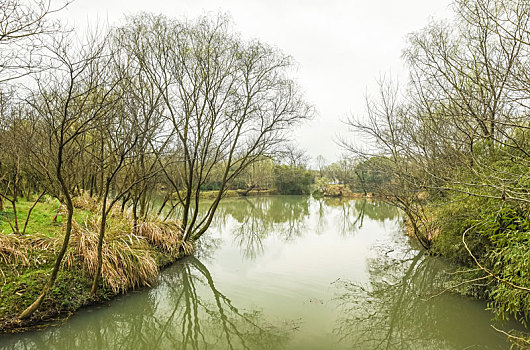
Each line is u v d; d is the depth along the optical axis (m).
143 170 9.11
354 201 43.06
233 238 15.15
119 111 6.25
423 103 6.86
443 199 8.72
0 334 5.32
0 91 6.12
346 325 6.41
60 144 5.01
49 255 7.16
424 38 7.24
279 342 5.76
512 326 6.00
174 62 9.95
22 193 13.97
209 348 5.71
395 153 9.73
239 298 7.77
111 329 6.54
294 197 50.53
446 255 9.34
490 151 6.64
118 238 8.39
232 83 10.84
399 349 5.49
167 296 8.06
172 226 11.09
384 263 10.76
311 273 9.68
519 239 4.77
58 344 5.75
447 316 6.69
